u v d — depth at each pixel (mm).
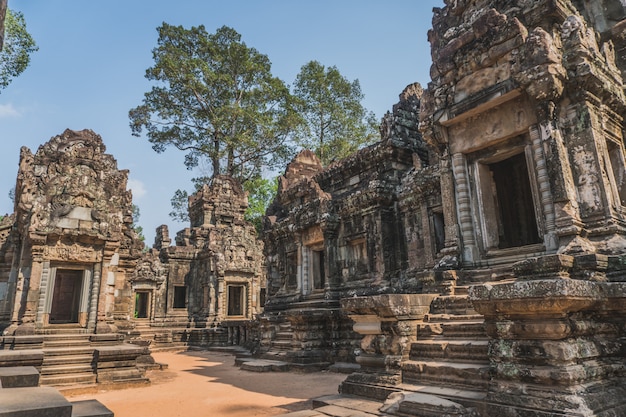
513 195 13711
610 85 9945
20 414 4695
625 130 10484
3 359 10922
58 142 16641
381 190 18266
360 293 18141
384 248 17875
